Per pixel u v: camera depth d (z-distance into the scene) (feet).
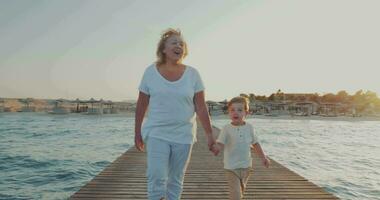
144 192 19.19
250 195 18.85
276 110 396.37
